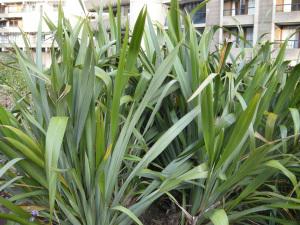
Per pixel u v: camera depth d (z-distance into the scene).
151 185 2.29
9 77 5.39
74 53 2.79
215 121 2.24
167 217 2.74
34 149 1.94
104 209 2.09
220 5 26.59
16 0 50.50
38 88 2.40
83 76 2.05
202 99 2.01
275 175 2.59
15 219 1.82
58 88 2.11
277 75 2.62
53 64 2.18
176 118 2.70
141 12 1.92
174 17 2.79
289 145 2.55
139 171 2.19
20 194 2.06
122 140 2.10
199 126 2.40
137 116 2.14
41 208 2.09
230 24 26.28
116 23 3.09
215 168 2.11
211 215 1.95
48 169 1.67
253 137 2.07
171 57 2.19
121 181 2.44
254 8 25.64
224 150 2.01
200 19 27.47
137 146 2.44
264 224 2.53
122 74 1.94
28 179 2.15
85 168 2.06
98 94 2.21
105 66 2.87
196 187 2.39
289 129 2.64
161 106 2.84
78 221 2.12
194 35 2.56
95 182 2.04
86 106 2.04
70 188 2.06
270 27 24.89
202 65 2.41
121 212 2.21
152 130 2.87
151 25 2.89
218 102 2.38
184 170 2.36
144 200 2.13
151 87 2.16
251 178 2.38
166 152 2.79
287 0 24.70
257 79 2.39
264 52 3.24
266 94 2.24
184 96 2.51
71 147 2.09
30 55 2.64
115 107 1.96
